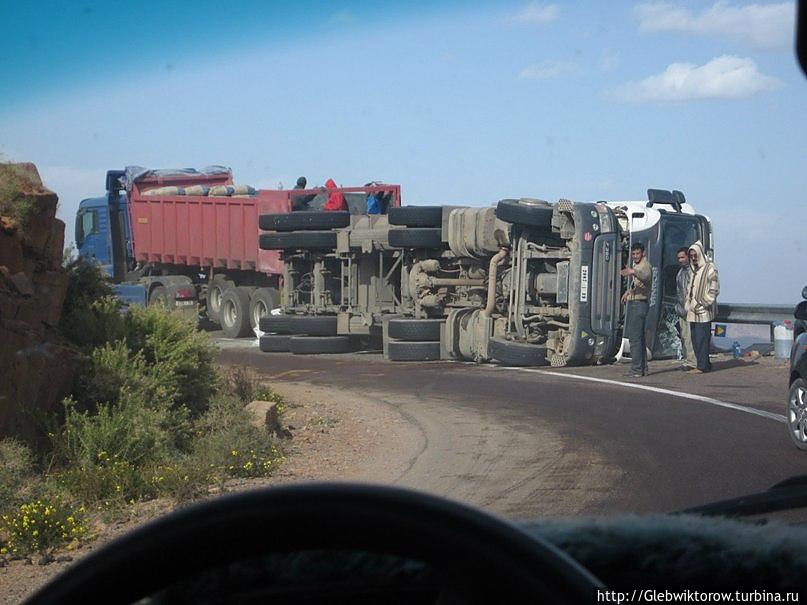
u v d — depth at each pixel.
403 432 11.26
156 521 1.63
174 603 1.66
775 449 9.52
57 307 10.12
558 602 1.50
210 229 26.45
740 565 2.22
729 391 14.08
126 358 10.24
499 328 18.73
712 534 2.39
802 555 2.26
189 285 27.34
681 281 17.06
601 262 17.72
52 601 1.57
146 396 10.12
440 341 19.50
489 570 1.51
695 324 16.59
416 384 15.68
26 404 8.88
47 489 8.03
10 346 8.78
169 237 27.69
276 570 1.73
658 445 9.81
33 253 9.88
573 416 11.89
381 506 1.55
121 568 1.58
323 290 22.27
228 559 1.59
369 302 21.30
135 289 28.00
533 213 17.62
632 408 12.46
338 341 21.34
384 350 20.50
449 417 12.20
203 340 11.82
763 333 20.41
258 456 9.49
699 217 18.92
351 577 1.73
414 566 1.72
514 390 14.58
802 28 2.60
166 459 9.30
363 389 15.24
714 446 9.71
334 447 10.56
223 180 29.09
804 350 9.55
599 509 7.21
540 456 9.45
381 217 21.11
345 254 21.44
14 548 6.83
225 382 12.64
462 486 8.26
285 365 19.14
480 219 18.66
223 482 8.70
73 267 11.48
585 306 17.61
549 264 18.45
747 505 2.97
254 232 25.20
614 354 18.28
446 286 19.70
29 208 9.66
